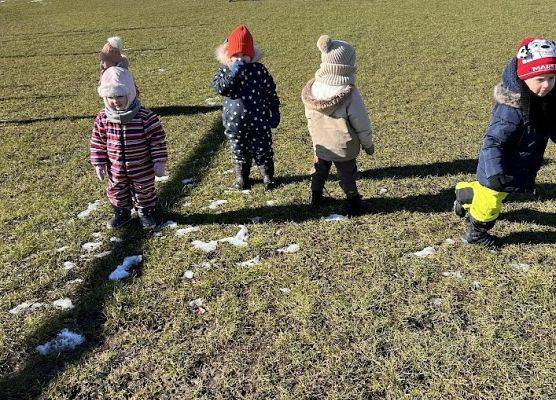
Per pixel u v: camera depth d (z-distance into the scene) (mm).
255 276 3324
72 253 3715
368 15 14703
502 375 2471
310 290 3146
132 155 3736
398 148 5293
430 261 3355
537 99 2930
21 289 3344
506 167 3102
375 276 3240
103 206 4406
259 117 4215
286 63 9422
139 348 2797
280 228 3887
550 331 2715
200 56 10484
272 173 4504
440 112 6324
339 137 3715
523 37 10477
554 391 2367
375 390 2441
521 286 3057
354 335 2770
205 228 3955
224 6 18719
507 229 3658
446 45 10109
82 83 8922
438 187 4391
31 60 11141
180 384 2551
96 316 3055
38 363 2725
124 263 3553
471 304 2945
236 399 2449
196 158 5344
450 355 2596
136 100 3744
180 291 3221
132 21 16484
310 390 2467
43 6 22234
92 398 2508
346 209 4008
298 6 17484
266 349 2732
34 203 4512
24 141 6094
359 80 7945
